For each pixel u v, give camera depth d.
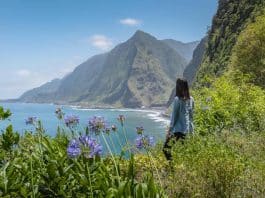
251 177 7.63
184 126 10.55
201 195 7.26
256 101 18.55
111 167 6.65
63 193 5.87
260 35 49.22
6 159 6.67
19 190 5.78
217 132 14.06
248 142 11.65
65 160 6.21
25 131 6.87
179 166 7.99
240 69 49.38
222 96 18.08
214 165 7.31
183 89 10.62
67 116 6.20
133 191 5.81
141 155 10.20
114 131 6.98
